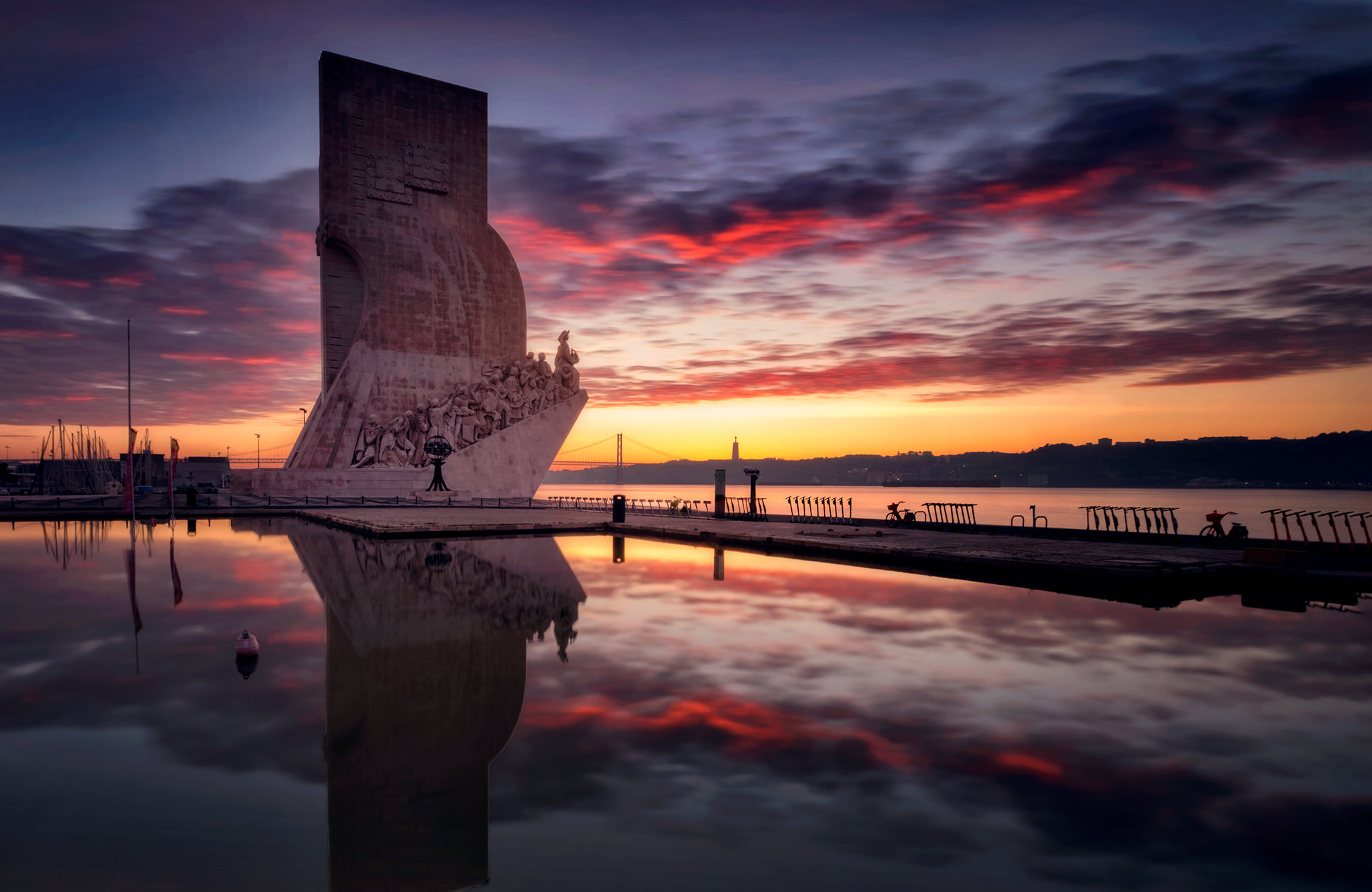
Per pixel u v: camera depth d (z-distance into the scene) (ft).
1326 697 24.22
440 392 176.24
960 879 13.73
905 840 15.23
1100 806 16.66
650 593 45.37
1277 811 16.37
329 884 13.67
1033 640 32.45
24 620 38.50
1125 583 47.24
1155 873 13.89
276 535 88.89
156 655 31.09
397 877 13.76
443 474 162.61
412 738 21.38
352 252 171.42
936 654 30.30
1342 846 14.82
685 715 23.06
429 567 58.65
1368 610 39.47
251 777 18.88
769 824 15.97
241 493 150.82
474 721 22.70
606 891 13.19
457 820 16.21
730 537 78.13
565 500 169.99
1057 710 23.21
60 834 15.94
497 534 90.94
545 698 24.89
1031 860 14.40
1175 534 67.46
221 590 47.75
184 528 101.09
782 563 60.85
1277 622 36.37
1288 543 60.29
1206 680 26.22
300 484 151.23
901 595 44.50
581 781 18.29
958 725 21.95
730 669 28.17
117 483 340.80
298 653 31.24
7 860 14.75
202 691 25.95
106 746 21.03
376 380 169.48
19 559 65.41
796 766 19.06
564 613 39.22
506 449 171.42
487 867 14.17
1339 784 17.72
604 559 64.08
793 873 13.89
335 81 170.81
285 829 15.90
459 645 32.22
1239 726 21.61
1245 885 13.43
